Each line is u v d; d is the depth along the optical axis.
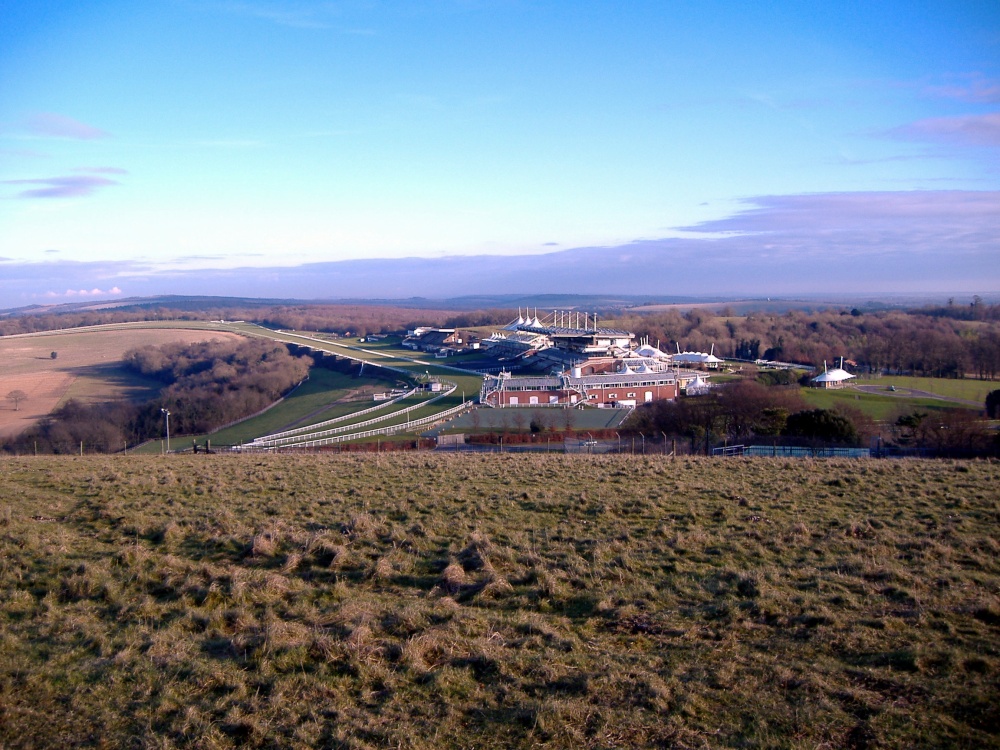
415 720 9.09
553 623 11.98
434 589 13.58
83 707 9.52
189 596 13.13
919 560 14.67
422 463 27.81
